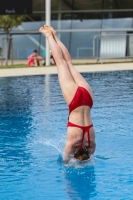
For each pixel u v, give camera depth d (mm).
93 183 10227
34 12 42500
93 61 37375
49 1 31266
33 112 17359
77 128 11258
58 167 11359
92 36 43000
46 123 15695
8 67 32531
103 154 12211
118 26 43469
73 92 11156
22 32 42344
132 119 16031
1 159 12016
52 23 43406
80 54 42969
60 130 14773
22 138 13930
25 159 12008
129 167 11203
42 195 9617
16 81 25000
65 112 17297
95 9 43250
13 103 19094
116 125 15250
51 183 10305
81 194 9617
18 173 10992
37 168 11320
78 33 42969
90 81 24312
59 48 11414
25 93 21328
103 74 26875
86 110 11258
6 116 16781
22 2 31188
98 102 18953
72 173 10898
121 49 33938
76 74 11422
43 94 21031
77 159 11539
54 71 28531
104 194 9594
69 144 11414
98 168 11172
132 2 43031
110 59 35125
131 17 43438
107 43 33812
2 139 13859
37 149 12836
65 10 43250
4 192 9828
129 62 32969
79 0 43031
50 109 17844
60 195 9594
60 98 20047
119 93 20844
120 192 9680
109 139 13617
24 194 9703
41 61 34469
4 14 31125
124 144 13094
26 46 42531
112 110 17469
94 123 15547
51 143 13398
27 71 28984
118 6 43250
